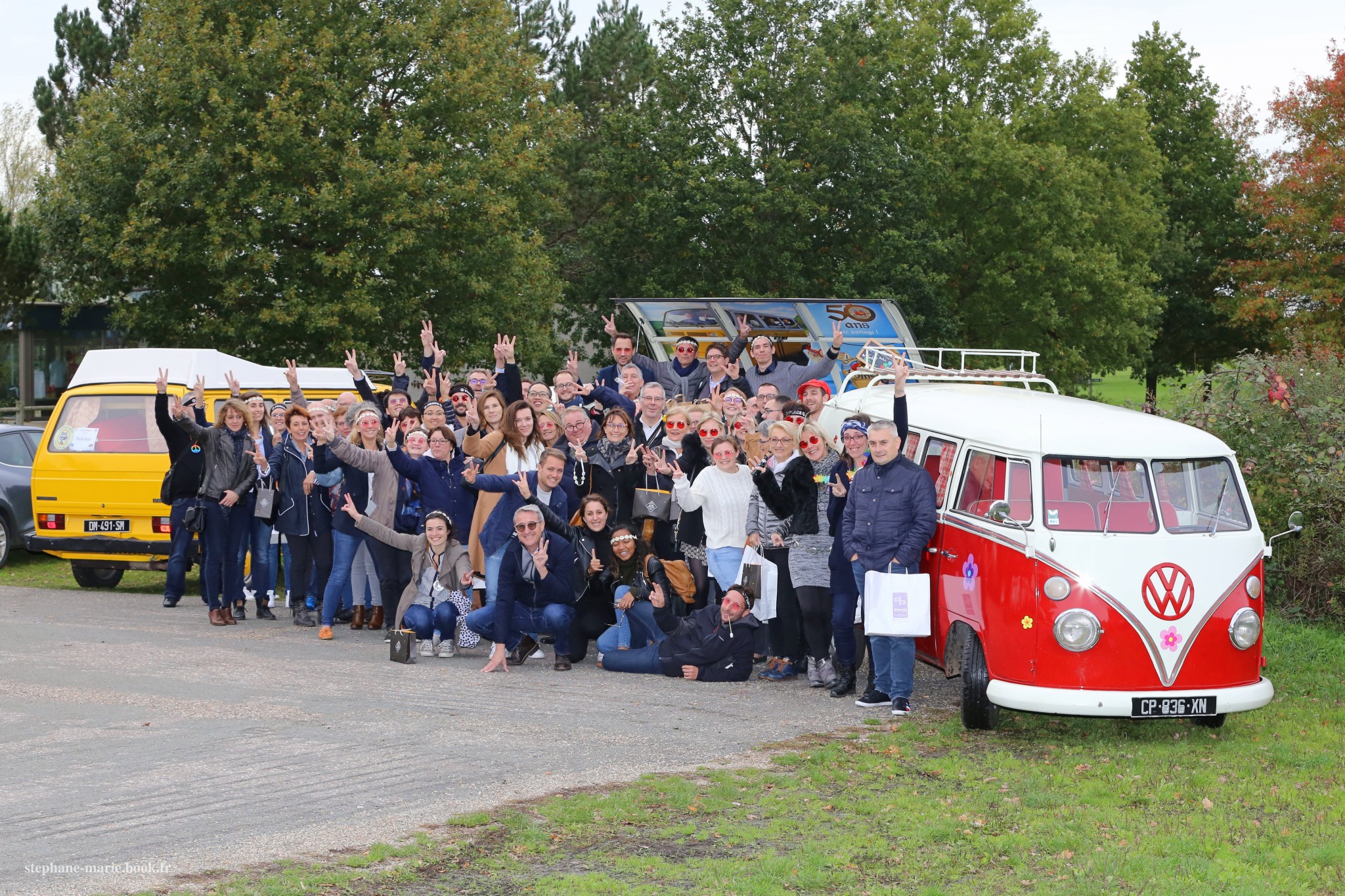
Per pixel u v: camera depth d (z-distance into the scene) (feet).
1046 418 28.45
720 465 33.19
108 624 38.75
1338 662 34.47
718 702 29.58
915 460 32.01
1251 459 41.42
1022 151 117.70
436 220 90.53
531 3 142.31
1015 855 19.44
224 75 85.15
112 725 25.95
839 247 110.52
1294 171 101.40
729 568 32.71
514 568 32.37
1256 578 26.96
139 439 46.60
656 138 111.34
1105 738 27.12
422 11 93.04
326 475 36.96
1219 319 145.28
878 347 41.60
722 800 21.88
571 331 123.44
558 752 24.68
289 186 84.23
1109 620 25.84
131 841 18.93
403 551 36.24
